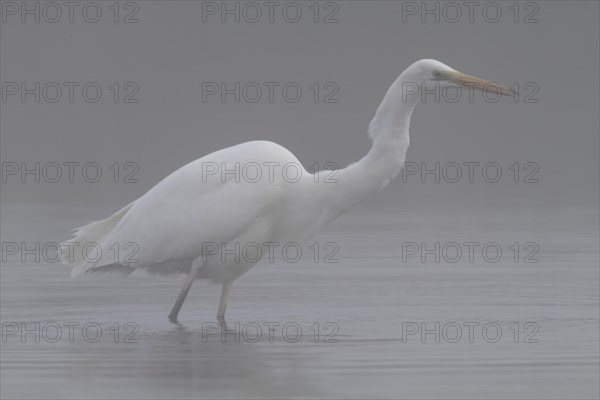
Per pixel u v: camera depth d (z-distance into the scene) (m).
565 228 21.47
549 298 13.06
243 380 8.46
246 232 11.67
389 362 9.20
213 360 9.33
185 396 7.90
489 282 14.56
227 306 12.82
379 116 11.70
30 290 14.22
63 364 9.20
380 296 13.34
